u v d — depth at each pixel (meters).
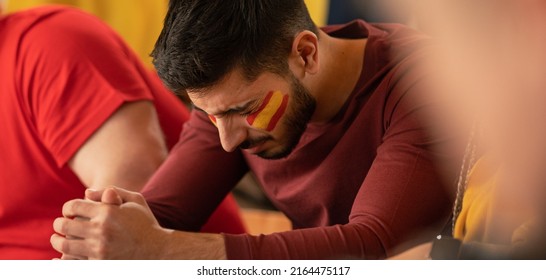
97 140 2.48
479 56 1.17
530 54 1.17
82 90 2.48
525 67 1.18
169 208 2.28
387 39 2.11
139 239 1.86
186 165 2.34
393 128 2.01
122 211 1.88
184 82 1.84
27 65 2.52
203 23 1.80
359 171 2.14
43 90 2.49
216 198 2.39
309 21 2.00
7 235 2.65
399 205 1.91
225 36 1.80
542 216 1.44
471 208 1.73
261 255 1.85
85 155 2.49
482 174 1.70
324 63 2.05
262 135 1.98
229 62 1.82
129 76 2.55
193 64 1.81
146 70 2.74
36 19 2.57
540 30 1.15
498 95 1.22
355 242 1.86
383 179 1.95
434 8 1.17
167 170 2.35
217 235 1.89
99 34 2.59
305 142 2.16
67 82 2.48
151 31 3.79
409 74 2.00
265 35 1.85
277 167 2.27
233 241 1.87
